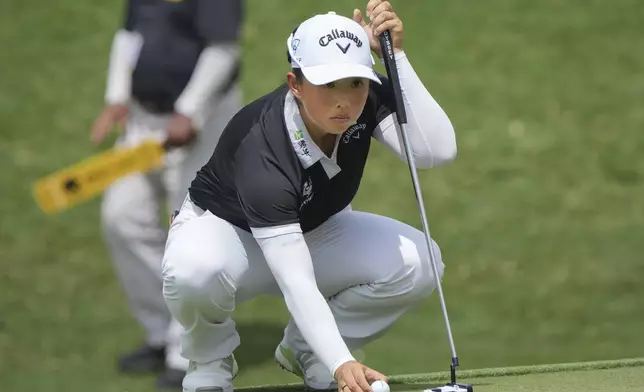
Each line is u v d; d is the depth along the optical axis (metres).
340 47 13.53
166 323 24.25
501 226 32.44
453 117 38.47
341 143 14.49
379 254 15.48
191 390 15.78
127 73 22.58
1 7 46.53
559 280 29.66
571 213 33.06
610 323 27.41
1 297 29.64
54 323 28.27
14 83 41.69
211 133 21.88
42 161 36.75
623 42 42.56
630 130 37.34
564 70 41.00
